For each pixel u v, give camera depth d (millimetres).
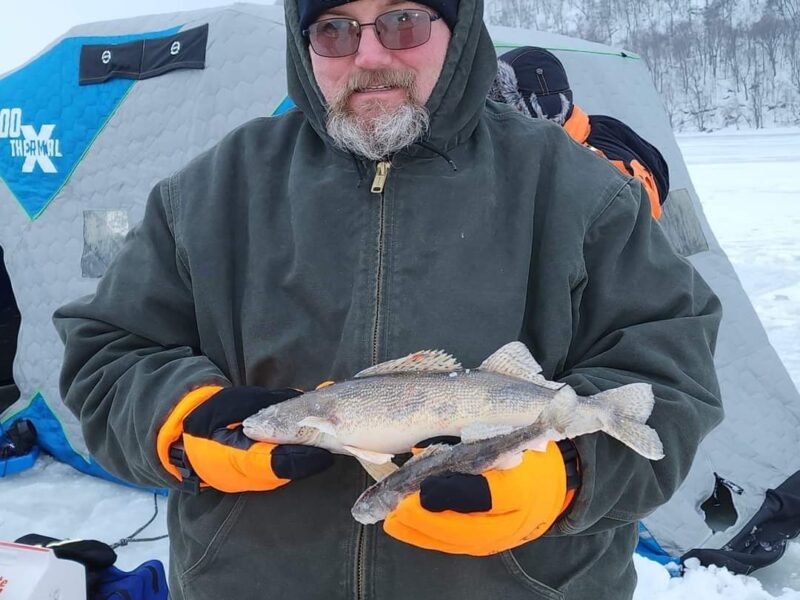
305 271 1832
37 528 4211
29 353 4898
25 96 4820
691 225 4805
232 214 1963
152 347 1979
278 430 1616
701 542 3836
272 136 2035
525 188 1855
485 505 1440
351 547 1751
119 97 4469
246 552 1806
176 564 1962
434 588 1727
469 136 1916
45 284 4758
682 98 58625
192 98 4219
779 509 3980
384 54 1785
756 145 38062
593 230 1836
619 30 61000
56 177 4664
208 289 1901
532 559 1758
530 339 1822
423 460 1511
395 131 1772
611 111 4766
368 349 1771
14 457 4875
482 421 1604
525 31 5117
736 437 4172
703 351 1809
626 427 1545
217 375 1811
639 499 1691
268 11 4273
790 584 3770
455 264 1786
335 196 1865
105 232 4484
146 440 1729
